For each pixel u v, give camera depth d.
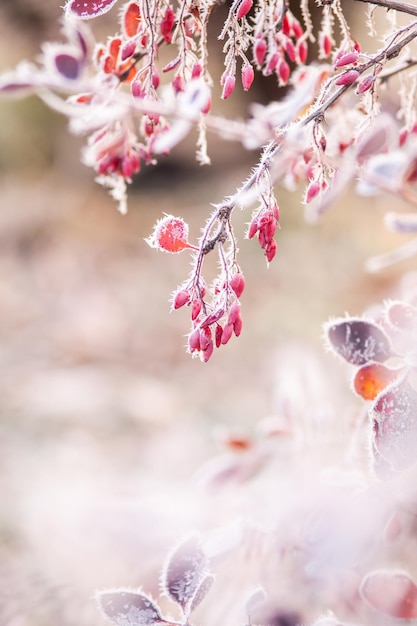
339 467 1.01
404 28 0.85
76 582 1.08
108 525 1.14
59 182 5.06
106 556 1.11
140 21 0.88
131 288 3.69
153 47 0.86
